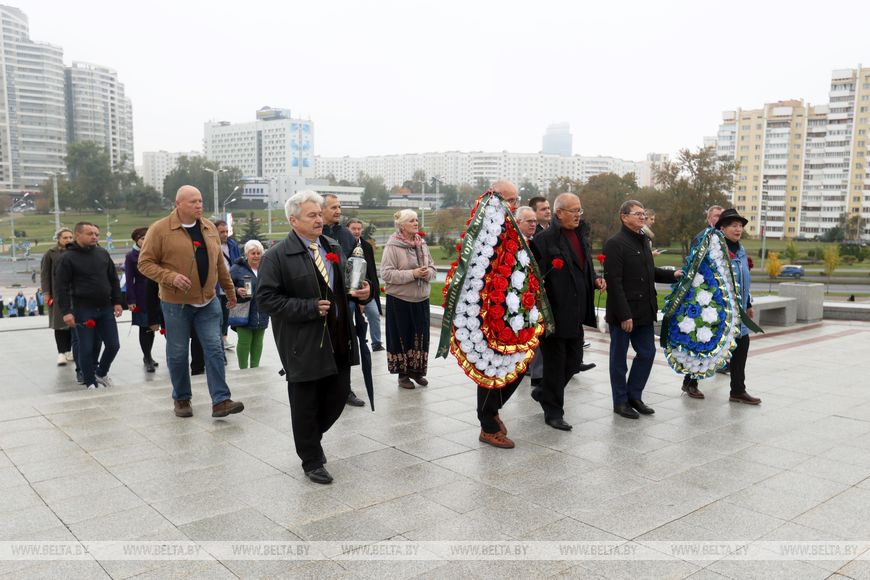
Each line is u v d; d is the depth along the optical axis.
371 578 3.25
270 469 4.73
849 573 3.33
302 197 4.46
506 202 5.39
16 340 12.71
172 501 4.16
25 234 82.25
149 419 5.96
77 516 3.94
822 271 55.25
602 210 57.53
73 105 144.75
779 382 7.68
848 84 91.25
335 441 5.41
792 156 96.38
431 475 4.65
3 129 129.62
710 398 6.93
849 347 10.05
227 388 6.03
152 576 3.26
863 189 91.69
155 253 5.73
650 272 6.21
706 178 49.19
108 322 8.05
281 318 4.34
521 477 4.62
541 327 5.38
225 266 6.20
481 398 5.29
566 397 6.95
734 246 7.16
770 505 4.17
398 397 6.90
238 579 3.23
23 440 5.34
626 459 5.01
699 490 4.41
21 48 131.38
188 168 117.56
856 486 4.49
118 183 116.44
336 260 4.42
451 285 5.02
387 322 7.22
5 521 3.87
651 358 6.25
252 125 171.12
